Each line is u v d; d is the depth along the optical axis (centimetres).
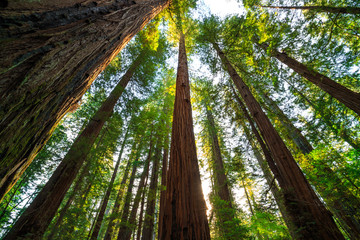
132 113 630
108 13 166
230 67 602
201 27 739
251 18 553
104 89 569
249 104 449
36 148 106
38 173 640
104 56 173
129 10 215
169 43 934
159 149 853
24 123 86
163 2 409
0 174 74
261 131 379
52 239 446
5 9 71
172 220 113
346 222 457
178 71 359
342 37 509
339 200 477
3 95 69
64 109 131
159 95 1045
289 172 282
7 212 609
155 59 797
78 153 344
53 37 96
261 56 597
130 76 645
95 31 142
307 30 464
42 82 92
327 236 203
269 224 526
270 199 345
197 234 102
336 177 488
